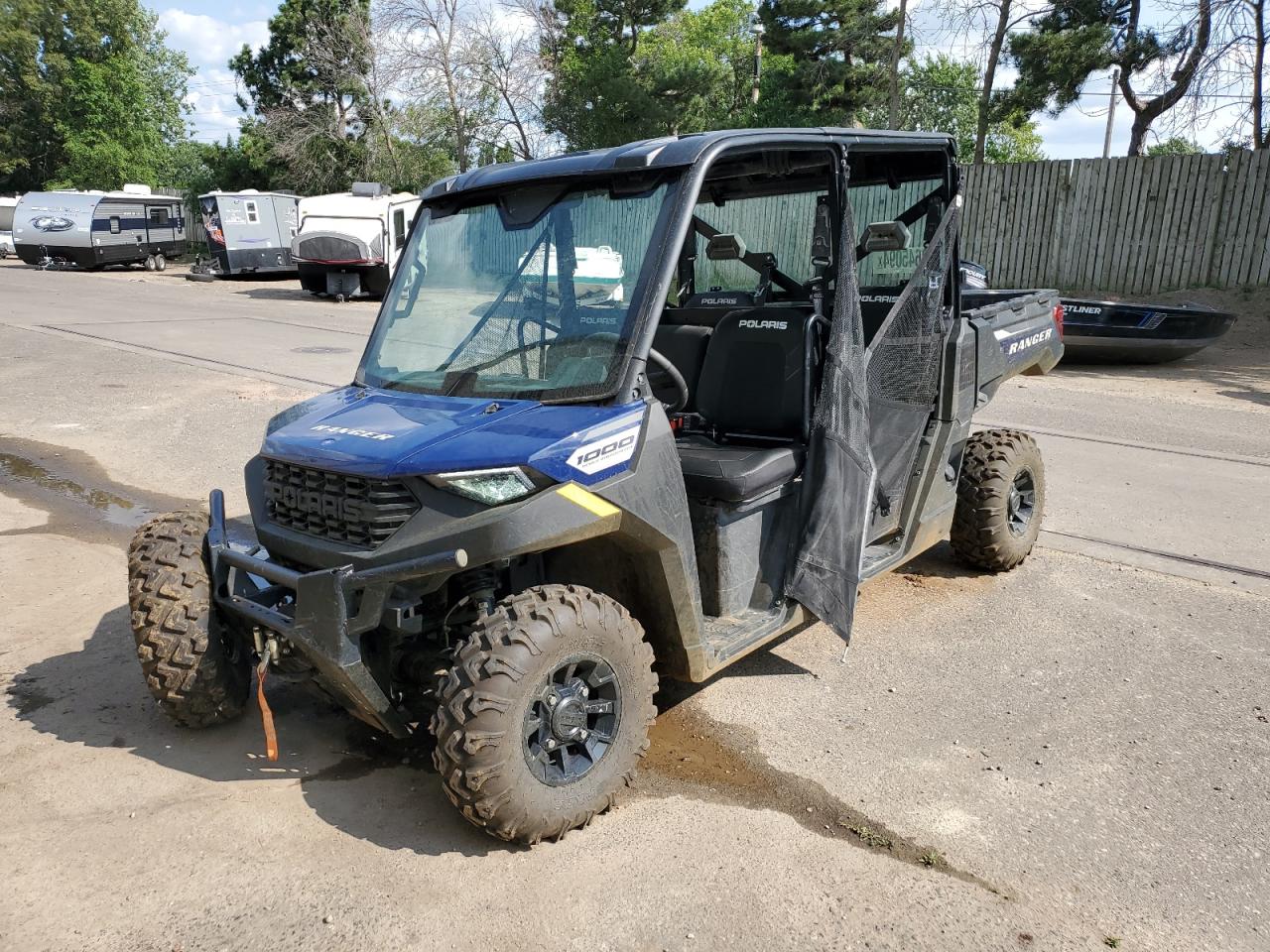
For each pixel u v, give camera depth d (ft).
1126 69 66.64
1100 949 9.09
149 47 190.08
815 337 13.98
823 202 14.43
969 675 14.89
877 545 16.24
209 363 41.73
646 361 11.18
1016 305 19.06
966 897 9.78
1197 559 19.80
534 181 12.44
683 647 11.81
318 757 12.28
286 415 12.76
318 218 70.03
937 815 11.24
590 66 100.42
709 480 12.34
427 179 120.57
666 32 125.29
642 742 11.06
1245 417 33.14
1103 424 31.94
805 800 11.53
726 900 9.66
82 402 33.86
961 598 17.95
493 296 12.44
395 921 9.25
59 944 8.86
